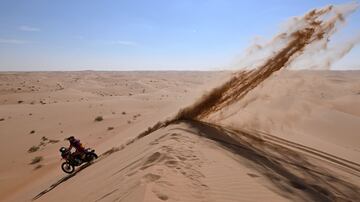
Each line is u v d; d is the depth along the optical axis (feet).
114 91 298.97
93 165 37.01
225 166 23.45
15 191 50.26
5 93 266.16
